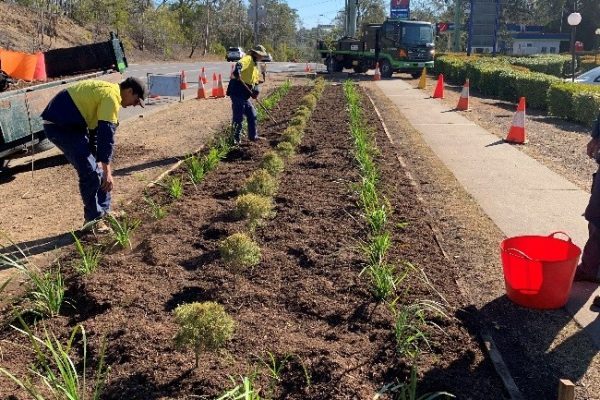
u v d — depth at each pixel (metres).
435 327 3.86
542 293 4.19
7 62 9.24
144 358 3.42
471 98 19.02
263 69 25.28
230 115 14.32
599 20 66.56
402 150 9.92
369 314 3.98
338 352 3.53
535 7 80.62
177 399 3.08
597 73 17.69
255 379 3.23
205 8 67.56
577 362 3.62
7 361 3.46
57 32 33.84
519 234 5.84
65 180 8.00
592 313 4.23
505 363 3.57
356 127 10.10
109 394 3.14
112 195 7.14
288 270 4.66
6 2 33.34
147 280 4.46
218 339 3.30
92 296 4.14
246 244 4.60
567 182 7.91
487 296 4.48
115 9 43.56
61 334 3.75
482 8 34.88
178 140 10.92
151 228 5.63
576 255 4.19
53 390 2.92
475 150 10.05
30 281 4.57
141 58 48.19
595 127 4.62
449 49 60.72
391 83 24.78
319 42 34.09
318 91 16.91
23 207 6.78
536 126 12.93
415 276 4.64
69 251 5.26
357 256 4.93
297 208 6.25
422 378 3.31
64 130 5.41
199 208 6.23
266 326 3.82
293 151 8.92
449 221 6.23
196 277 4.53
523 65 28.55
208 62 51.03
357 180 7.34
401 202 6.62
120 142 10.72
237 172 7.87
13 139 7.51
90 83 5.38
